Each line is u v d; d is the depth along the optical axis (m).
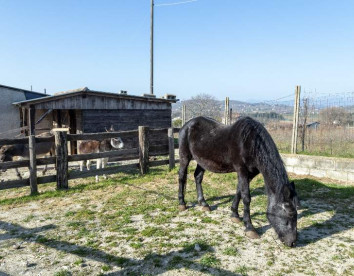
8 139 6.71
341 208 5.75
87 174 8.02
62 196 6.95
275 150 4.13
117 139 9.96
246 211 4.60
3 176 9.67
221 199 6.53
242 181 4.57
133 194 6.98
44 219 5.42
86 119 12.75
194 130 5.54
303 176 8.47
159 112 15.08
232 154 4.66
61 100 12.16
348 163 7.75
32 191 7.07
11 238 4.58
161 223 5.14
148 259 3.85
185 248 4.12
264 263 3.71
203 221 5.19
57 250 4.15
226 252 3.97
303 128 9.45
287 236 3.85
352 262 3.71
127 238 4.48
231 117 11.30
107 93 13.03
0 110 15.19
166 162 9.68
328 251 4.02
